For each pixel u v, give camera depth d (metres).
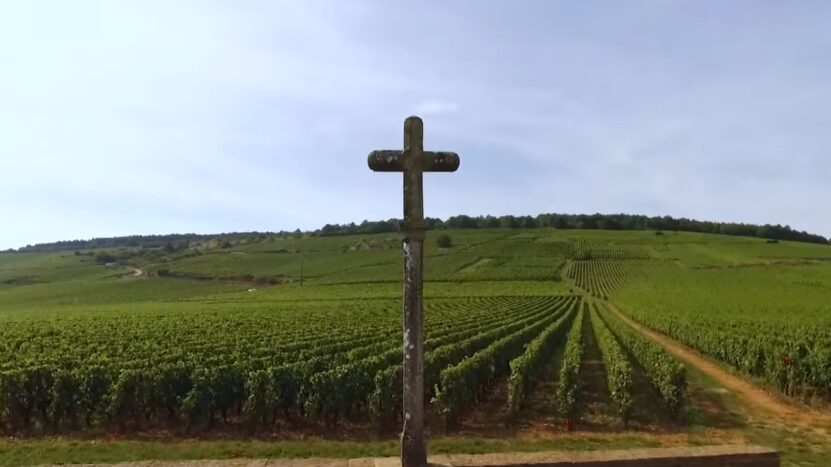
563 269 112.69
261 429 15.16
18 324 44.25
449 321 43.09
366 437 14.32
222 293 99.44
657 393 19.36
